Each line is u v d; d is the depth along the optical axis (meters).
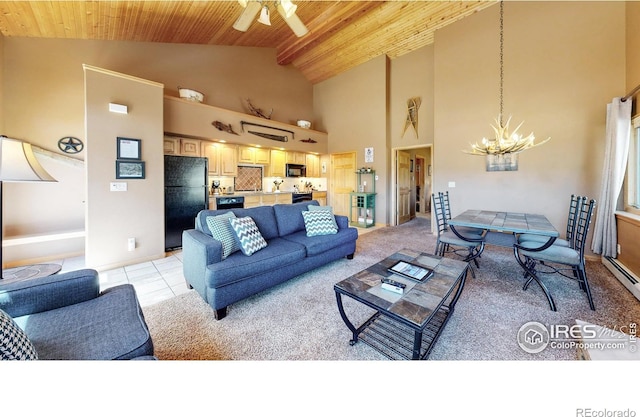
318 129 6.96
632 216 2.48
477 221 2.66
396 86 5.61
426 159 8.27
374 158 5.85
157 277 2.73
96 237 2.87
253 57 5.69
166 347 1.57
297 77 6.62
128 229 3.10
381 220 5.82
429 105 5.13
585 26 3.21
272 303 2.13
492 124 3.96
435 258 2.02
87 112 2.78
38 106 3.16
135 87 3.10
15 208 3.07
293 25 2.54
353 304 2.11
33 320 1.12
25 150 1.64
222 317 1.91
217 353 1.52
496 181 3.96
